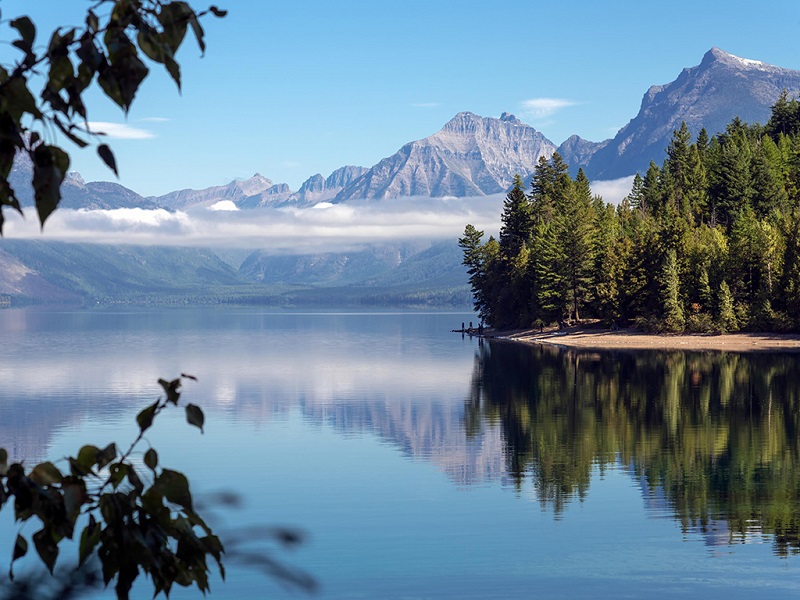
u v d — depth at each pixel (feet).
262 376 279.49
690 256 417.69
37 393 228.22
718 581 74.02
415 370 295.28
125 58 9.66
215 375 282.97
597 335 418.72
